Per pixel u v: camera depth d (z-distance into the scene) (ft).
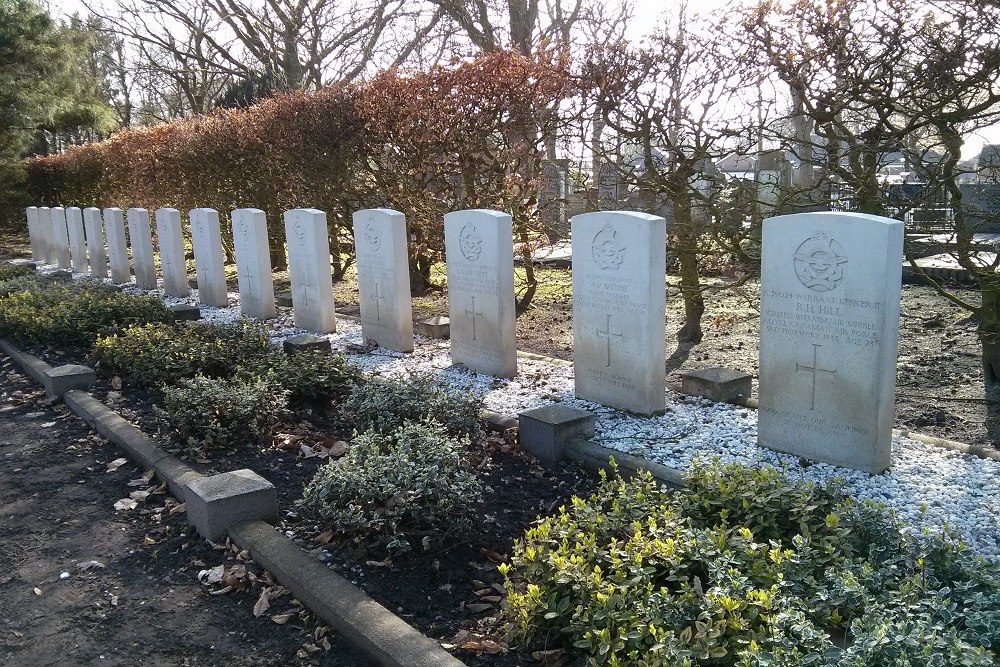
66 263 56.49
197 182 53.36
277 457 18.40
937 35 20.85
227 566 13.60
